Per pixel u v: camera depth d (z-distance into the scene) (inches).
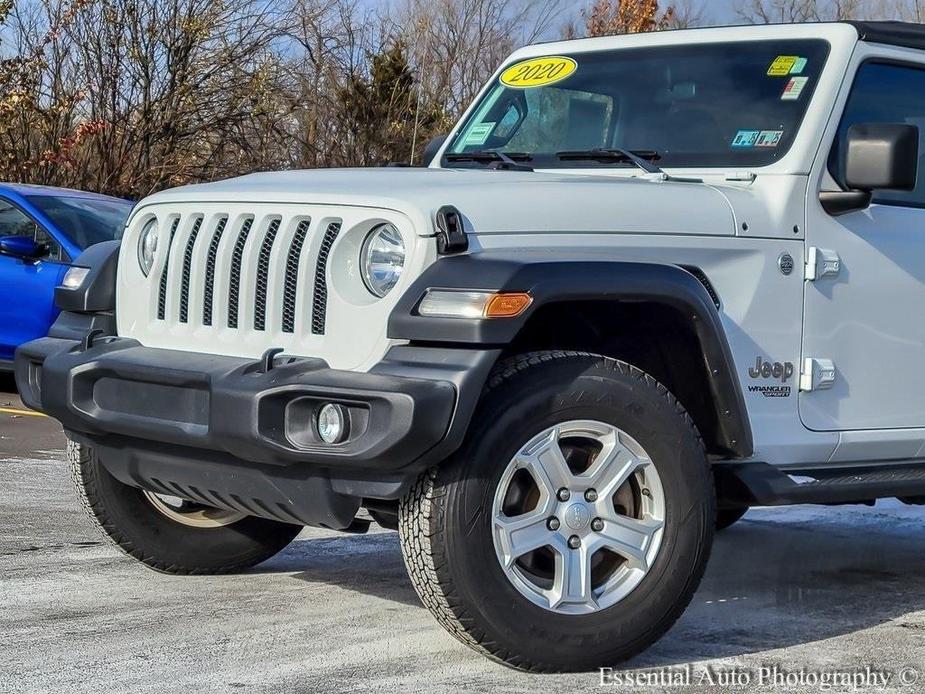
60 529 237.6
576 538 160.4
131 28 735.1
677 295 162.2
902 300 195.8
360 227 160.7
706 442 177.0
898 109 200.8
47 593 194.9
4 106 676.1
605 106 210.1
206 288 175.2
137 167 733.9
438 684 156.4
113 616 183.6
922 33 204.8
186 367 164.1
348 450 149.2
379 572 214.1
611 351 176.9
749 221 180.4
